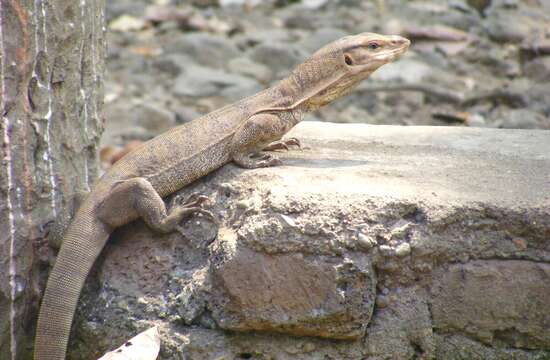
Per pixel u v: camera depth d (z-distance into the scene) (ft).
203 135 34.76
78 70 36.32
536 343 31.04
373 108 63.62
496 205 30.53
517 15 74.33
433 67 67.87
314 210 30.76
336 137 39.83
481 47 70.13
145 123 61.87
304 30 76.43
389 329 31.30
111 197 33.35
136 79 68.59
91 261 33.12
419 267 30.89
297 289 30.76
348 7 80.12
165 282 33.14
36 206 34.55
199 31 76.69
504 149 37.24
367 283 30.68
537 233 30.32
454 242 30.78
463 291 30.94
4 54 32.27
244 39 74.08
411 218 30.96
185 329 32.27
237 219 32.35
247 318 31.19
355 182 32.78
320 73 35.73
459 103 62.80
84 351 33.71
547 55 67.21
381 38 35.78
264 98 35.70
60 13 34.58
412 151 37.35
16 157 33.35
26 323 34.73
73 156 36.55
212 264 31.81
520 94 61.82
